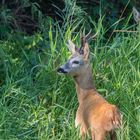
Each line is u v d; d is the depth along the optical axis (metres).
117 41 16.08
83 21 17.84
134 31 16.22
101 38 15.96
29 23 18.58
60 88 14.73
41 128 13.87
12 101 14.51
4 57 15.69
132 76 14.97
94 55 15.30
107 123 12.76
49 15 19.11
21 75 15.34
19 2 18.53
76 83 13.75
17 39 16.86
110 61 15.34
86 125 13.21
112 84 14.76
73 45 13.84
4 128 13.73
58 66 15.11
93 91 13.67
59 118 14.14
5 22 17.50
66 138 13.54
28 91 14.74
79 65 13.62
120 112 13.30
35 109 14.41
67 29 16.33
